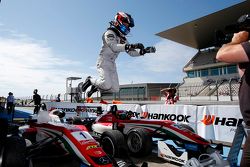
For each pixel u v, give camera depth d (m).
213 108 6.61
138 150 4.75
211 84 25.66
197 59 31.83
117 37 5.56
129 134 5.00
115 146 4.06
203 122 6.79
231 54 1.58
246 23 1.65
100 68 6.16
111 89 6.27
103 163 2.95
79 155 3.12
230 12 22.97
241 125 2.01
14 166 2.74
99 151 3.13
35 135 4.40
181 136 4.50
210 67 28.75
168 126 4.77
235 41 1.65
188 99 25.77
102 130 5.60
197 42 31.45
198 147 4.27
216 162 1.92
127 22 5.57
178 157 4.32
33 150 3.62
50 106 9.38
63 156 3.85
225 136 6.27
